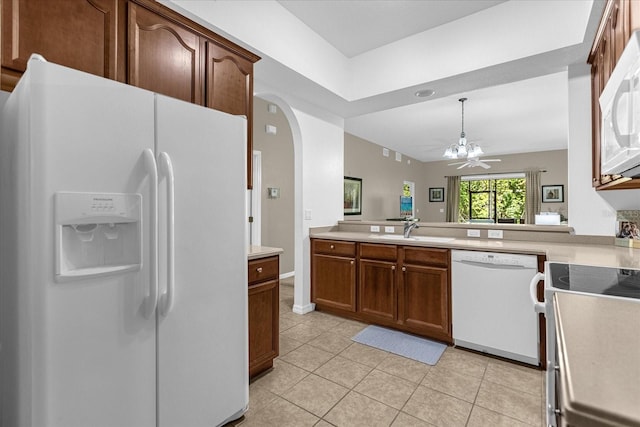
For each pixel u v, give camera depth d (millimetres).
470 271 2389
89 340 1017
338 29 2713
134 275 1120
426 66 2717
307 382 1988
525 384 1961
